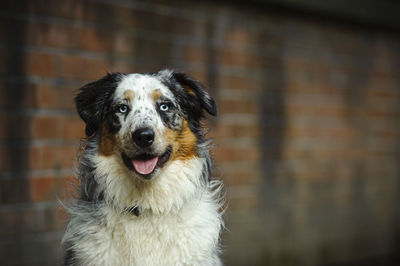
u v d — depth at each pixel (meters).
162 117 3.55
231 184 6.98
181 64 6.57
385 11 8.60
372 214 8.93
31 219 5.45
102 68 5.94
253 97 7.27
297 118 7.79
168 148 3.53
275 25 7.50
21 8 5.41
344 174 8.50
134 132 3.32
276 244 7.41
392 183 9.35
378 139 9.07
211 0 6.83
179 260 3.51
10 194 5.34
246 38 7.19
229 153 6.98
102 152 3.62
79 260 3.48
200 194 3.73
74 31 5.73
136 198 3.52
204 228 3.60
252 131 7.25
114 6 6.01
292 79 7.73
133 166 3.43
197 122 3.89
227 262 6.80
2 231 5.29
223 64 6.96
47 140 5.56
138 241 3.48
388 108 9.25
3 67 5.31
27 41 5.45
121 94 3.56
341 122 8.45
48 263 5.52
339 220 8.36
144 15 6.25
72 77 5.73
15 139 5.38
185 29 6.60
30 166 5.46
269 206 7.40
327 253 7.94
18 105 5.40
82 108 3.76
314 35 8.01
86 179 3.67
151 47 6.32
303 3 7.54
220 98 6.92
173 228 3.52
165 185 3.55
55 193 5.60
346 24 8.45
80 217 3.60
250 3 7.20
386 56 9.17
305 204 7.88
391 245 8.66
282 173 7.59
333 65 8.30
